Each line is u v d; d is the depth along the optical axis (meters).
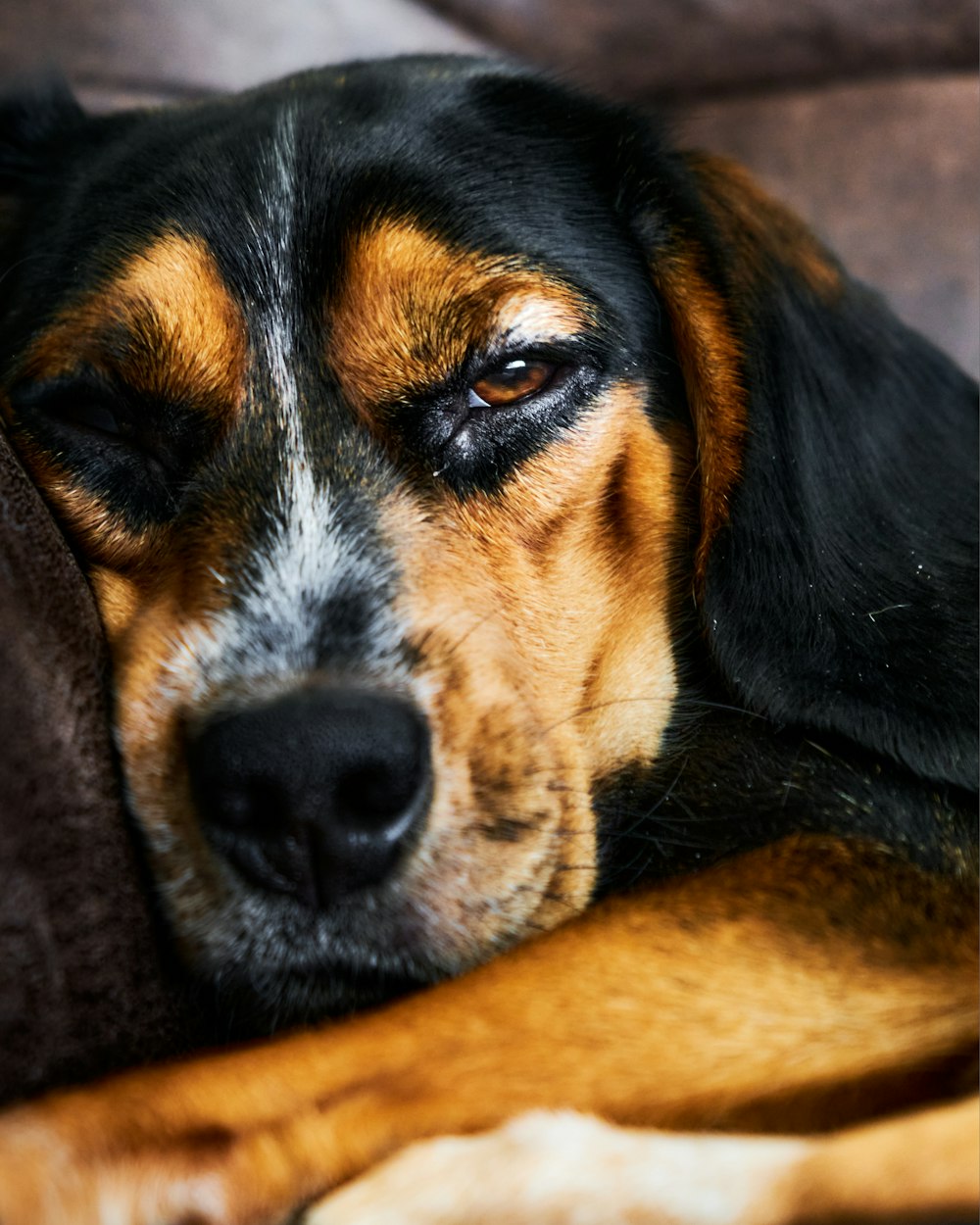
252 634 0.51
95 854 0.47
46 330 0.55
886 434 0.58
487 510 0.54
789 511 0.56
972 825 0.52
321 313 0.54
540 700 0.53
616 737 0.55
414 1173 0.44
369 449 0.54
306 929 0.49
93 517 0.54
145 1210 0.43
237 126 0.57
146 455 0.55
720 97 0.94
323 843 0.48
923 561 0.56
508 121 0.58
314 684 0.49
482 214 0.55
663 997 0.47
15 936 0.44
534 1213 0.44
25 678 0.47
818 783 0.53
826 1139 0.45
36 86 0.63
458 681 0.51
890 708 0.53
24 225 0.58
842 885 0.50
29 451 0.54
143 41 0.84
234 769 0.48
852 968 0.48
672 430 0.57
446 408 0.54
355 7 0.92
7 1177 0.43
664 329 0.58
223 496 0.54
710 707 0.56
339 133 0.56
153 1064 0.47
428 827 0.49
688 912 0.49
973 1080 0.47
